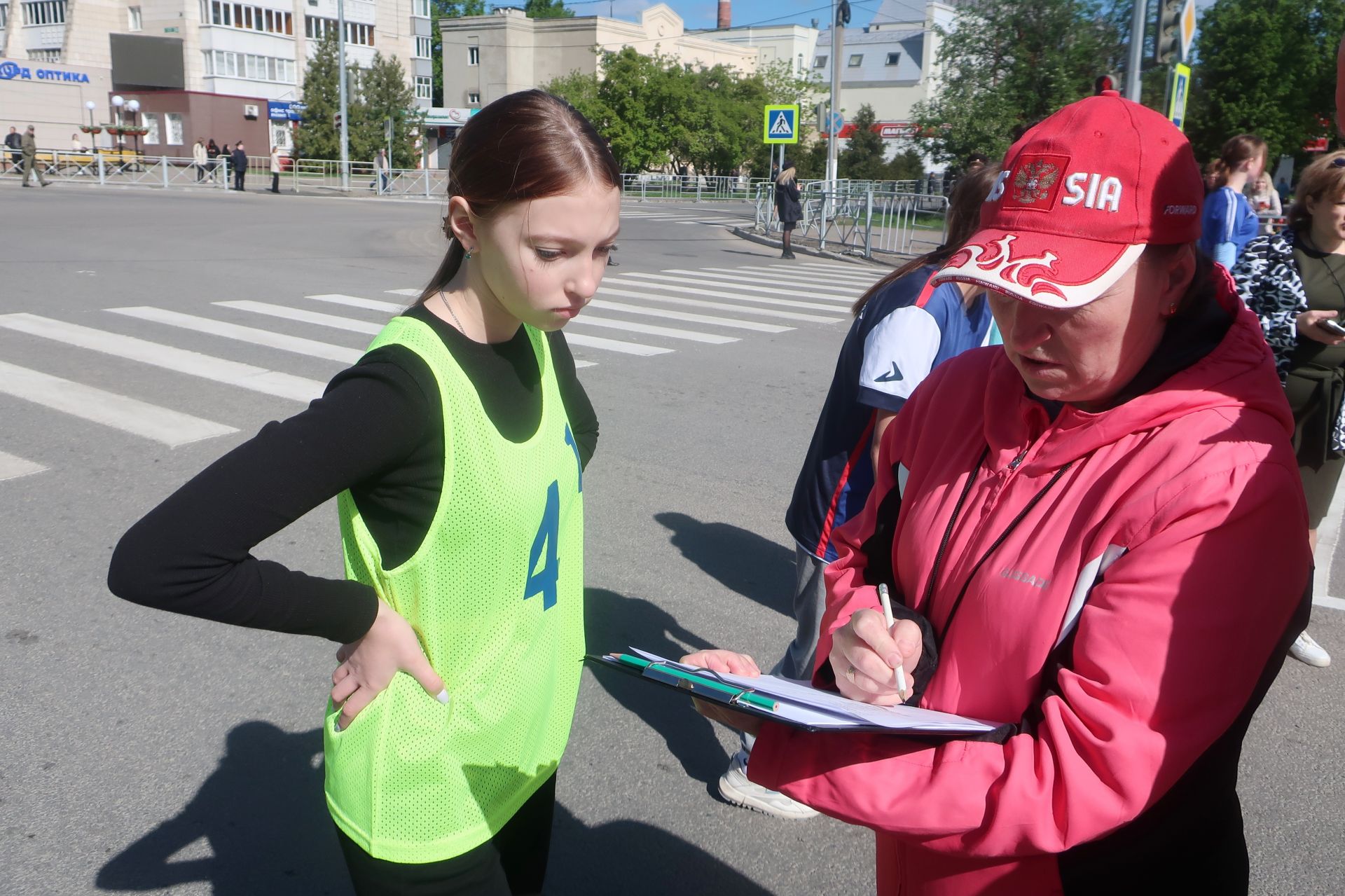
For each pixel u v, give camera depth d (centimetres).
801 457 616
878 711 125
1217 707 117
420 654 147
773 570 460
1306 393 375
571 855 274
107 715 325
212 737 316
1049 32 1948
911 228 1988
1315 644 390
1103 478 128
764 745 137
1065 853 128
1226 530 116
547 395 159
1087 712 118
